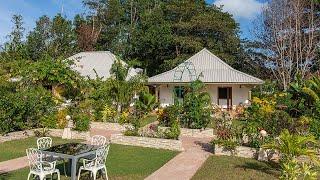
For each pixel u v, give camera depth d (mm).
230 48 51000
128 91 25016
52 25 53719
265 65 51531
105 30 62125
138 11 63469
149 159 14031
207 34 51031
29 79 22594
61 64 24031
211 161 13688
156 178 11328
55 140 18016
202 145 17219
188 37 49312
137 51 53531
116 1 62875
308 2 46969
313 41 46531
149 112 26422
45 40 53438
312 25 45625
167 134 16688
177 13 53094
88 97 24734
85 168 10523
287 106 24250
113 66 26250
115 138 17391
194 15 52000
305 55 46219
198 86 22828
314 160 11391
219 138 15195
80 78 25109
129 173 11914
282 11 46375
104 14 63094
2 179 10945
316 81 24078
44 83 24297
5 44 36938
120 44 59188
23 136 18625
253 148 14289
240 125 16969
